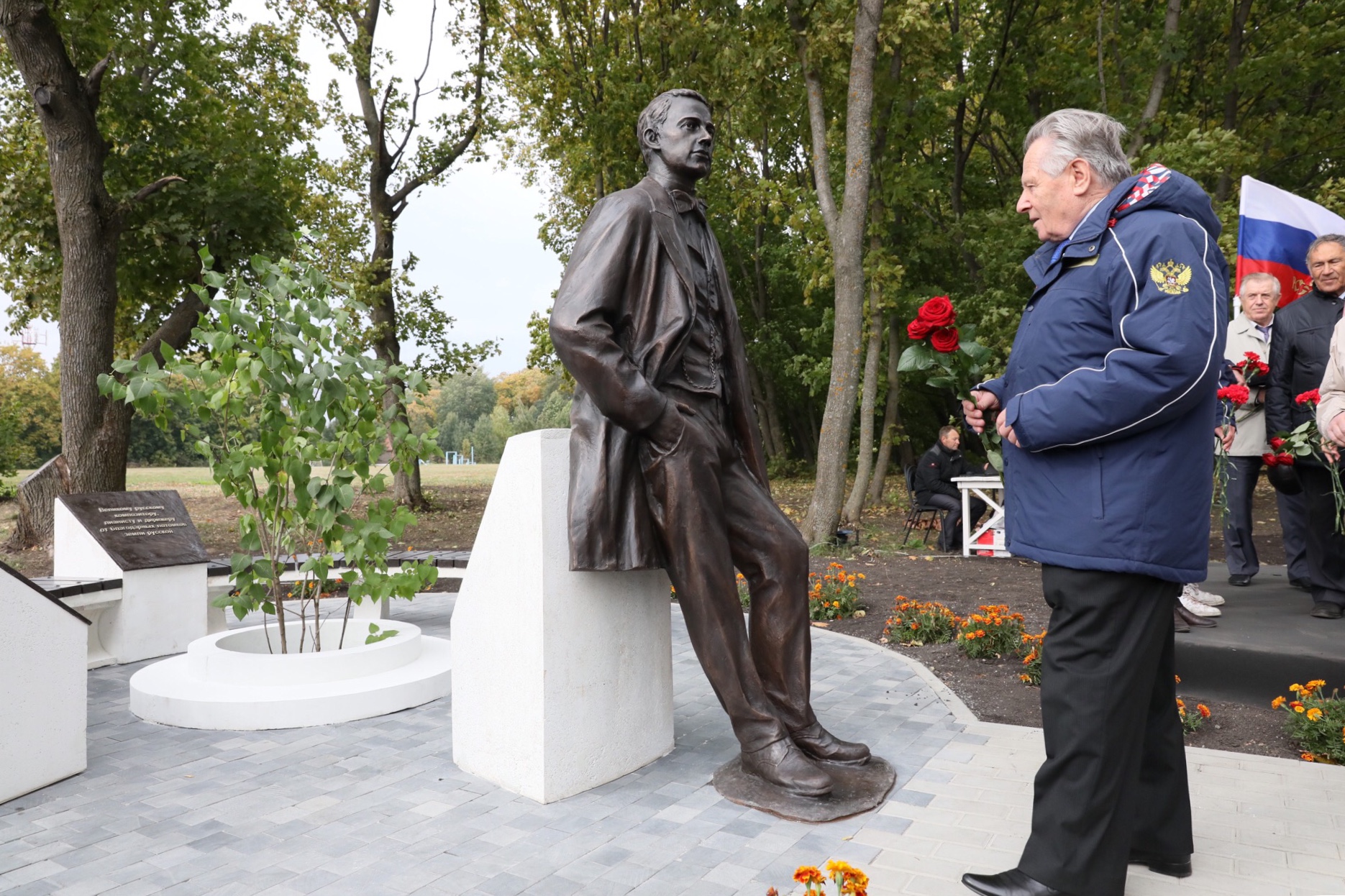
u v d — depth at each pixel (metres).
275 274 4.45
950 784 3.29
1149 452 2.23
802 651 3.46
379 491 4.76
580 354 3.04
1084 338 2.35
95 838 2.90
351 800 3.22
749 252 25.33
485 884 2.52
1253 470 5.82
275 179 15.12
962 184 19.38
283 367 4.35
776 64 12.70
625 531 3.24
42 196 13.35
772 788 3.17
